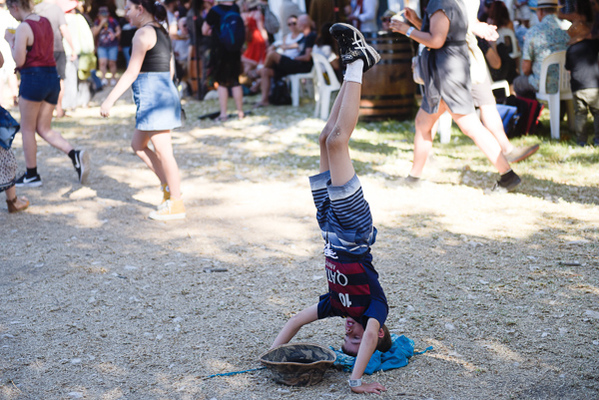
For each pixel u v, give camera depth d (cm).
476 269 444
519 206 574
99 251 506
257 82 1359
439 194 621
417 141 633
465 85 584
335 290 308
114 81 1547
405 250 484
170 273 457
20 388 308
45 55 658
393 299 400
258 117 1086
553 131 813
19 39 630
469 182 656
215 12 1045
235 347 347
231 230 552
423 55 600
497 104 875
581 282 414
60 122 1080
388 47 973
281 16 1320
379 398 286
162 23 557
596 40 734
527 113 833
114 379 315
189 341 355
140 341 356
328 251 306
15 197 607
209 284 436
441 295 404
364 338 294
